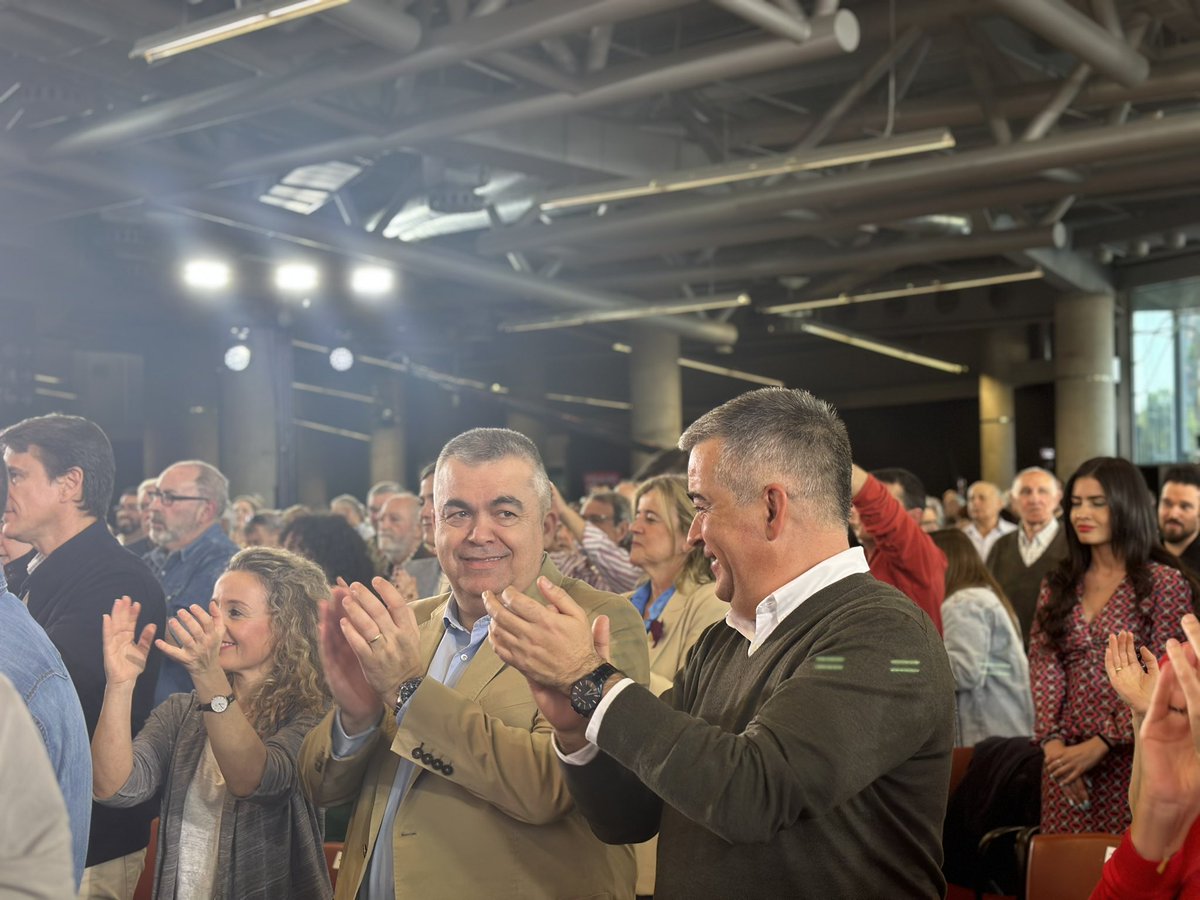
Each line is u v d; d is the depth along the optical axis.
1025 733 3.92
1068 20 8.01
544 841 1.92
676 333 18.95
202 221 14.93
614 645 2.01
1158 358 18.59
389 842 1.98
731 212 11.12
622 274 16.64
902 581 3.37
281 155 9.92
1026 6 7.67
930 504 8.45
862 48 10.65
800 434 1.66
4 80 9.38
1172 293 18.25
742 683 1.67
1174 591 3.38
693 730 1.48
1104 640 3.38
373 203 15.80
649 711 1.51
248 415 16.27
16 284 14.66
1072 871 2.34
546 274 15.12
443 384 21.86
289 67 7.78
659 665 3.28
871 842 1.56
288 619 2.38
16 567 2.98
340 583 1.95
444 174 13.17
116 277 15.45
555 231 12.37
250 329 15.82
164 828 2.32
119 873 2.54
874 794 1.56
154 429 21.92
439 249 13.94
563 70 8.16
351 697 1.96
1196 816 1.61
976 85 9.70
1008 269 17.41
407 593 3.92
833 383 26.19
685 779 1.45
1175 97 9.65
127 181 10.23
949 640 3.91
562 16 6.86
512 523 2.01
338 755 2.02
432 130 9.07
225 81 9.17
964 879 3.33
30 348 13.52
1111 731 3.29
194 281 13.45
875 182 10.30
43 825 1.23
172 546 3.99
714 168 9.00
